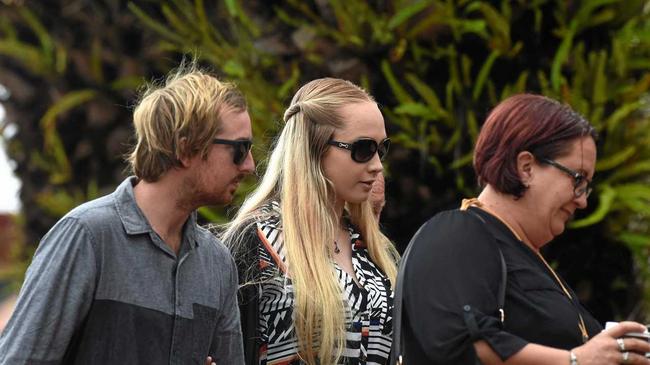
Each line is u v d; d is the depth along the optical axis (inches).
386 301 440.1
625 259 587.5
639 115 593.0
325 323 416.8
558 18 566.6
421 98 569.0
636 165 568.1
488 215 368.2
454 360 344.2
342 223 455.2
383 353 436.8
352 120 436.5
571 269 573.3
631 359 339.0
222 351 393.7
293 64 586.9
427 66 571.2
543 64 572.7
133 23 649.6
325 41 575.8
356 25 564.4
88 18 654.5
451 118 561.9
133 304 358.3
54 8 663.8
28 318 346.3
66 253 352.8
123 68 647.1
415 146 562.9
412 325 354.6
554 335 352.2
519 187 364.8
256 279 422.9
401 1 556.7
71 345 358.3
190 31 618.2
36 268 353.1
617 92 573.9
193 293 373.4
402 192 571.8
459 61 569.0
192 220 379.2
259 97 580.7
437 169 565.3
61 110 642.2
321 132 436.8
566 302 358.3
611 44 585.3
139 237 364.2
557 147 361.7
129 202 366.6
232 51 599.5
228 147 366.3
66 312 349.7
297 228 430.6
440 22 559.2
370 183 440.1
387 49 569.6
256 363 421.4
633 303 602.5
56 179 659.4
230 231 434.0
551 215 366.0
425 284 353.4
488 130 373.4
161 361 361.4
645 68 591.2
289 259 425.1
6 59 671.1
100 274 355.9
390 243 474.3
